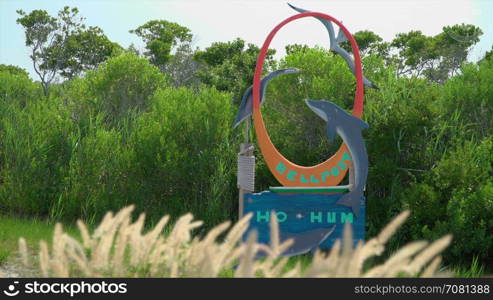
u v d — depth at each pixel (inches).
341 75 386.0
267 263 79.2
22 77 629.9
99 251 86.8
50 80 1103.0
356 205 256.7
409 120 333.1
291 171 259.4
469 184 297.9
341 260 65.6
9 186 381.1
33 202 373.7
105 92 531.5
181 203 367.6
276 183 368.8
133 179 370.9
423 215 299.9
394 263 67.7
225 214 352.2
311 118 390.3
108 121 487.2
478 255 284.7
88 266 86.0
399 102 358.6
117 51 643.5
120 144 408.2
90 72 565.3
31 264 213.3
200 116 376.5
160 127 375.9
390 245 304.0
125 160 374.0
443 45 1115.3
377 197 341.1
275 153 258.8
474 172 302.0
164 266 87.2
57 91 633.6
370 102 367.9
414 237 299.1
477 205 283.3
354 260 66.6
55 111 424.8
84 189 371.6
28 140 387.2
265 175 369.4
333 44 273.7
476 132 364.2
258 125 259.3
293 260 252.7
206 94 396.5
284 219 253.3
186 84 1126.4
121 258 87.0
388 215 319.3
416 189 306.7
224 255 83.7
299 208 254.1
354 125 255.0
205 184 374.0
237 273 69.2
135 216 358.9
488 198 281.9
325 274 65.9
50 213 371.6
